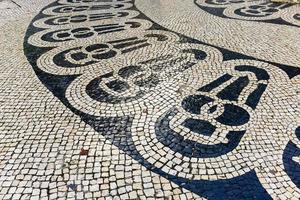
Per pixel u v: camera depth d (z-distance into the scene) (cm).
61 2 1121
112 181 381
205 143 432
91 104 523
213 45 718
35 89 572
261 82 566
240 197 357
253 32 780
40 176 389
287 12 912
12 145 438
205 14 927
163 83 575
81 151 426
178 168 396
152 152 421
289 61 634
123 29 838
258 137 439
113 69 630
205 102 516
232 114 486
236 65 627
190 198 358
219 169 392
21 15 980
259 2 1021
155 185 374
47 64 661
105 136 452
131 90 557
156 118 484
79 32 829
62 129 467
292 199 352
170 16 922
